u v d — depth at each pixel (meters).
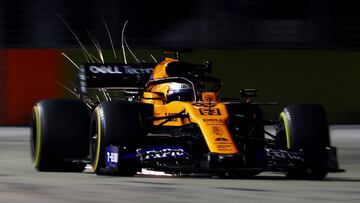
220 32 58.53
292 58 56.56
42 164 26.78
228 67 55.69
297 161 23.08
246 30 58.62
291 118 24.30
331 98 56.94
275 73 56.22
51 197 17.36
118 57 54.50
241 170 21.47
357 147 40.78
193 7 58.31
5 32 56.69
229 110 24.58
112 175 24.31
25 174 25.33
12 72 52.94
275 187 19.70
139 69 29.45
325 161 23.50
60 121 26.66
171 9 57.88
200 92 25.33
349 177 25.34
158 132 25.41
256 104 24.88
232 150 21.83
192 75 26.09
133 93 27.27
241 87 55.75
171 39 57.75
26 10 56.94
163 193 18.11
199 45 58.38
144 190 18.73
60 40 56.97
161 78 25.98
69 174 25.33
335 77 57.03
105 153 23.72
